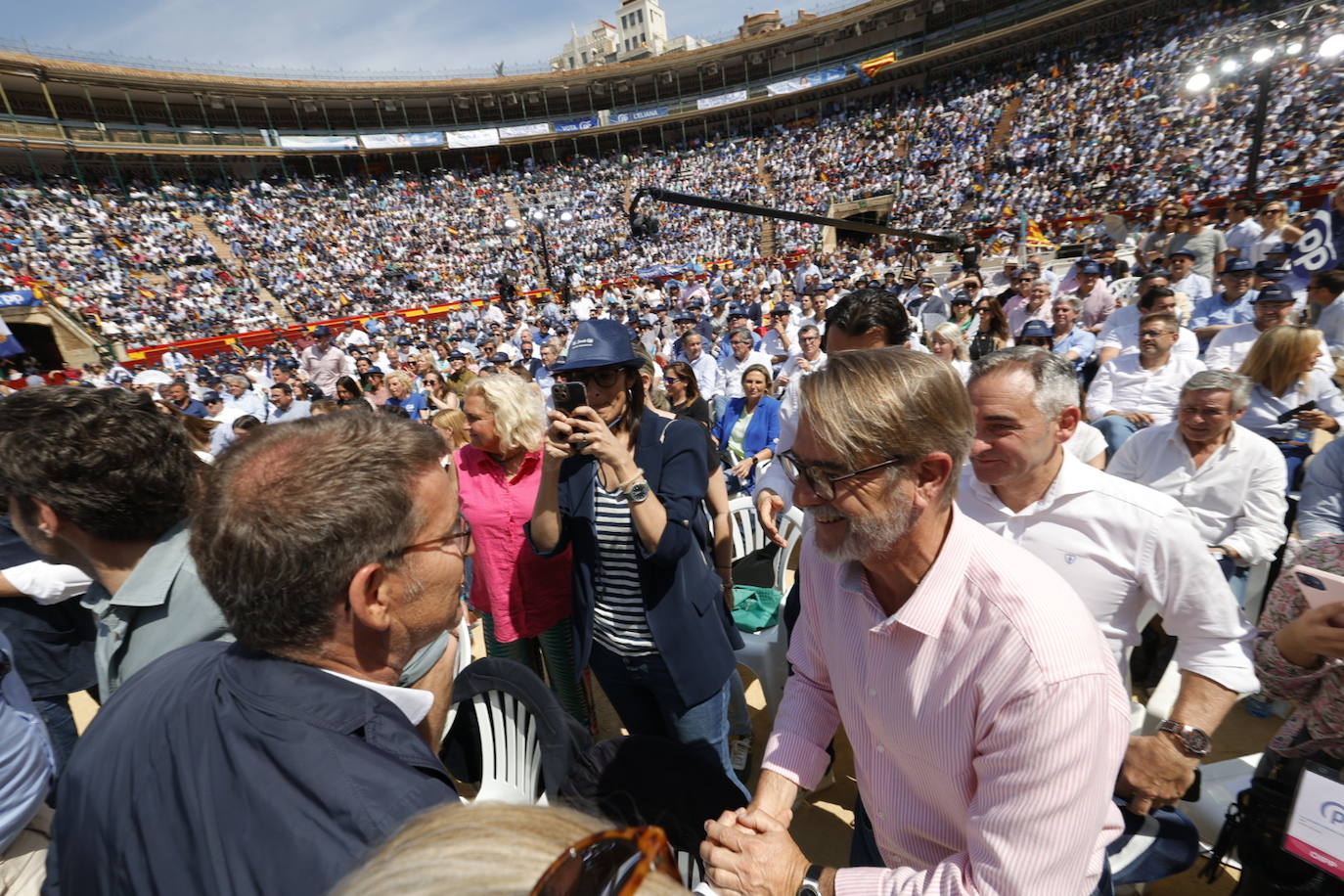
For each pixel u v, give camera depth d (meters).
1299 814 1.54
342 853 0.81
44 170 33.03
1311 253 5.82
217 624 1.56
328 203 40.31
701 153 46.62
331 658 1.04
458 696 2.51
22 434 1.43
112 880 0.94
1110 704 1.13
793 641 1.76
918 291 11.42
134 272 29.08
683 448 2.20
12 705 1.62
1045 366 1.85
